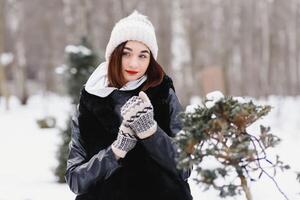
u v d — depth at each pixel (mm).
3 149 15336
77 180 2561
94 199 2598
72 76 9859
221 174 2188
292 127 19188
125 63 2658
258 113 2254
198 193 6379
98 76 2717
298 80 42219
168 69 30203
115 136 2613
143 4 32688
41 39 39406
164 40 29984
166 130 2623
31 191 8586
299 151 11406
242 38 40906
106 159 2480
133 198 2541
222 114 2236
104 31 31812
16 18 36469
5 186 9156
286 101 35688
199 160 2209
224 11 39844
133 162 2564
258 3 39750
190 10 31891
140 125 2414
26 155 13977
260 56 39250
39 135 19047
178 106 2648
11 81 47188
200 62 32750
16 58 37562
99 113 2629
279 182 7039
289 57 42375
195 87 30156
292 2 39312
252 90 41281
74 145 2689
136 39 2656
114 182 2562
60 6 35656
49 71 37344
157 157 2469
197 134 2217
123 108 2443
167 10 30516
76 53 9914
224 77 14070
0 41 32719
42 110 30703
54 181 9766
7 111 30672
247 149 2166
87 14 24297
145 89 2635
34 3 37469
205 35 38219
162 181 2553
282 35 42219
